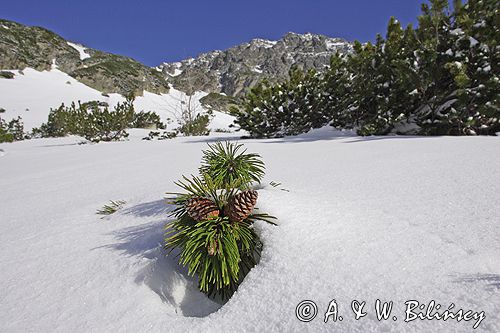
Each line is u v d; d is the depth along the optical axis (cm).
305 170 323
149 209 234
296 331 98
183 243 139
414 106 821
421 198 194
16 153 1143
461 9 773
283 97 1257
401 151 405
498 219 153
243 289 120
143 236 183
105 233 201
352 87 1031
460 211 168
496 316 90
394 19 887
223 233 133
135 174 436
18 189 405
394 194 207
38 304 129
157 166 498
